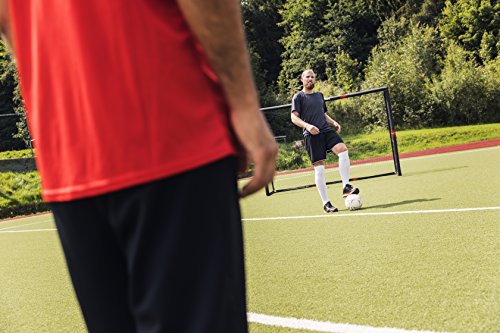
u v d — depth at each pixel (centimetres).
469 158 1298
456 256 339
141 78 82
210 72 87
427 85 3058
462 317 230
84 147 85
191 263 80
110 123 82
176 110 82
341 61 4275
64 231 91
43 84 91
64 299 370
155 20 83
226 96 85
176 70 83
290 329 245
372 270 332
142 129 81
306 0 4916
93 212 86
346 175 660
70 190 87
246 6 5309
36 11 92
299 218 627
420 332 219
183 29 85
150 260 81
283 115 3048
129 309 92
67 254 94
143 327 83
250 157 95
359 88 3891
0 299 402
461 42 4062
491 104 2995
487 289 264
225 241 83
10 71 3734
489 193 618
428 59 3438
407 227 465
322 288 306
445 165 1159
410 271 317
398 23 4238
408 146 2544
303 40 4912
